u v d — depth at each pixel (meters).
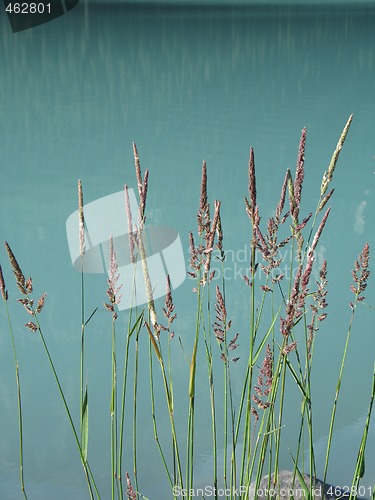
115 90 10.62
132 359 3.59
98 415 3.16
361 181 6.30
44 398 3.32
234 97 9.96
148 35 16.56
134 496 1.31
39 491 2.67
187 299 4.04
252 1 25.70
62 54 14.01
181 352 3.60
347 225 5.28
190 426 1.30
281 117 8.72
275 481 1.35
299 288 1.16
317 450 2.79
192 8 22.69
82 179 6.57
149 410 3.17
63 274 4.62
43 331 3.94
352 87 10.69
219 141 7.68
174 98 9.97
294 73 11.92
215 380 3.35
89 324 3.97
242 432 2.94
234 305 4.00
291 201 1.14
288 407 3.12
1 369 3.59
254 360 1.27
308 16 20.66
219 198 5.93
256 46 14.99
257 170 6.67
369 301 4.12
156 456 2.84
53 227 5.43
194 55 13.79
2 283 1.19
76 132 8.29
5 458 2.88
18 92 10.63
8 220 5.60
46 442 2.99
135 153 1.10
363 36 16.55
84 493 2.66
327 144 7.50
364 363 3.50
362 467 1.35
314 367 3.46
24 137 8.15
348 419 3.03
